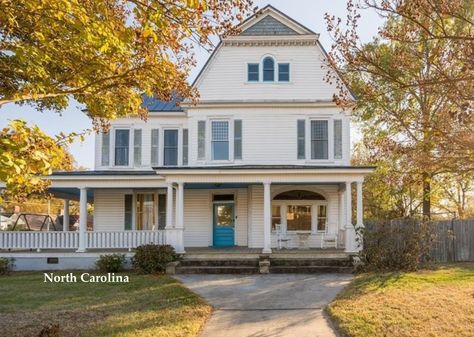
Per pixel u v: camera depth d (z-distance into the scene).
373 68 6.86
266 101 18.41
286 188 18.75
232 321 8.55
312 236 18.47
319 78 18.52
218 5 5.56
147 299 10.30
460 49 5.95
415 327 7.66
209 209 19.23
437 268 15.66
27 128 4.26
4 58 5.61
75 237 16.84
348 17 6.37
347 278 13.51
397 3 5.68
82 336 7.32
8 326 8.02
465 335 7.20
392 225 16.33
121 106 6.63
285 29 18.61
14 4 4.86
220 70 18.72
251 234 18.48
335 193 18.73
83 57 5.74
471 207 31.27
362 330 7.49
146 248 15.23
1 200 4.88
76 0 4.89
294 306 9.75
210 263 15.40
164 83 6.59
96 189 19.62
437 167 7.40
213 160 18.47
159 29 5.46
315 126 18.50
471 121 5.83
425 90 6.57
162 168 15.98
